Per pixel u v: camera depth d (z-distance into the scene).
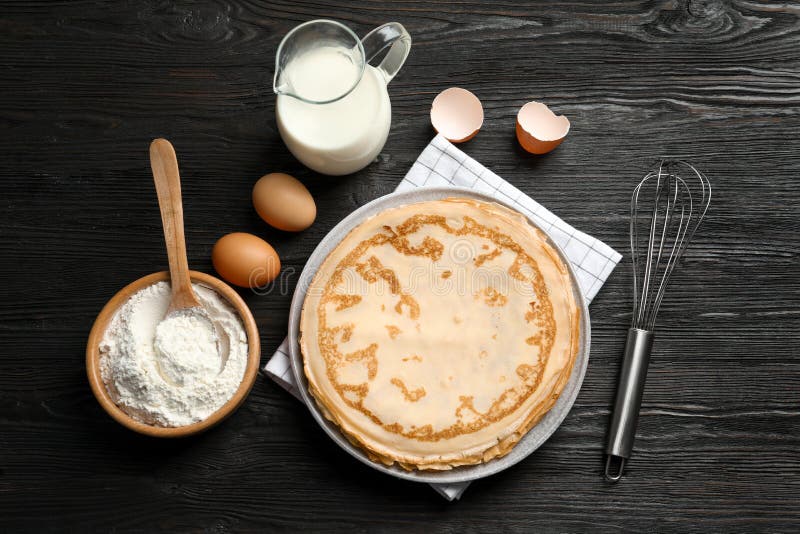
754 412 0.89
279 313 0.89
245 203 0.90
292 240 0.90
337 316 0.85
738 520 0.88
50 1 0.92
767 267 0.90
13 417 0.89
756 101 0.91
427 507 0.88
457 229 0.86
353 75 0.83
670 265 0.90
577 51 0.92
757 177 0.91
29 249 0.91
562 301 0.85
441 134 0.90
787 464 0.88
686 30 0.92
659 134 0.91
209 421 0.81
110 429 0.89
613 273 0.90
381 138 0.86
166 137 0.91
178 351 0.83
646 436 0.89
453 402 0.84
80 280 0.90
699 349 0.90
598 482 0.88
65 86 0.92
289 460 0.88
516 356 0.85
